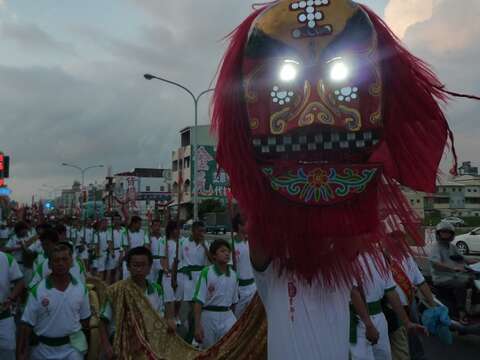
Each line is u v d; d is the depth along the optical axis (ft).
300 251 6.40
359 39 6.15
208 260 26.99
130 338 14.21
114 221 41.60
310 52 6.18
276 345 6.80
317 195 6.23
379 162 6.37
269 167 6.36
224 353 10.98
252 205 6.42
